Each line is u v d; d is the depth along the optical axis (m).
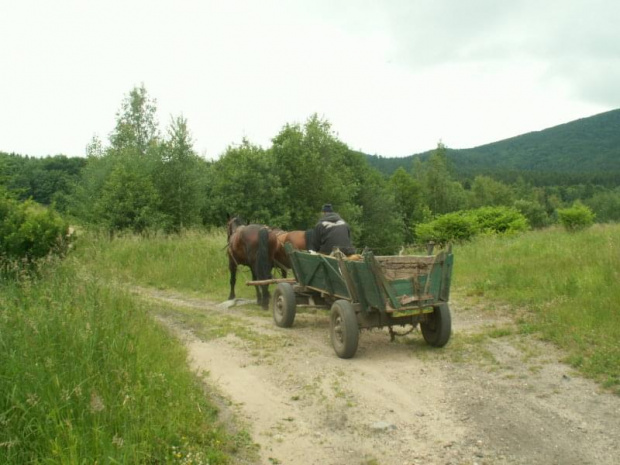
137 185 24.78
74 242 11.38
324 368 7.09
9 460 3.85
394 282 7.05
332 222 9.25
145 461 4.20
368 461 4.70
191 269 15.02
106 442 4.12
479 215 24.03
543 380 6.28
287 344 8.28
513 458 4.64
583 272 10.47
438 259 7.31
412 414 5.62
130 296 8.74
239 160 31.05
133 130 41.75
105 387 4.94
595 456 4.59
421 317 7.58
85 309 6.61
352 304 7.48
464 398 5.93
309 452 4.89
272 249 10.96
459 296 11.03
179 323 9.84
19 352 5.07
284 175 33.12
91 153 34.88
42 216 10.05
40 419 4.27
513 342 7.75
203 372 6.76
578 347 7.12
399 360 7.32
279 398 6.16
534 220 58.06
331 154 34.56
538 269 11.62
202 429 4.95
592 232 18.16
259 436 5.20
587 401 5.64
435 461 4.66
